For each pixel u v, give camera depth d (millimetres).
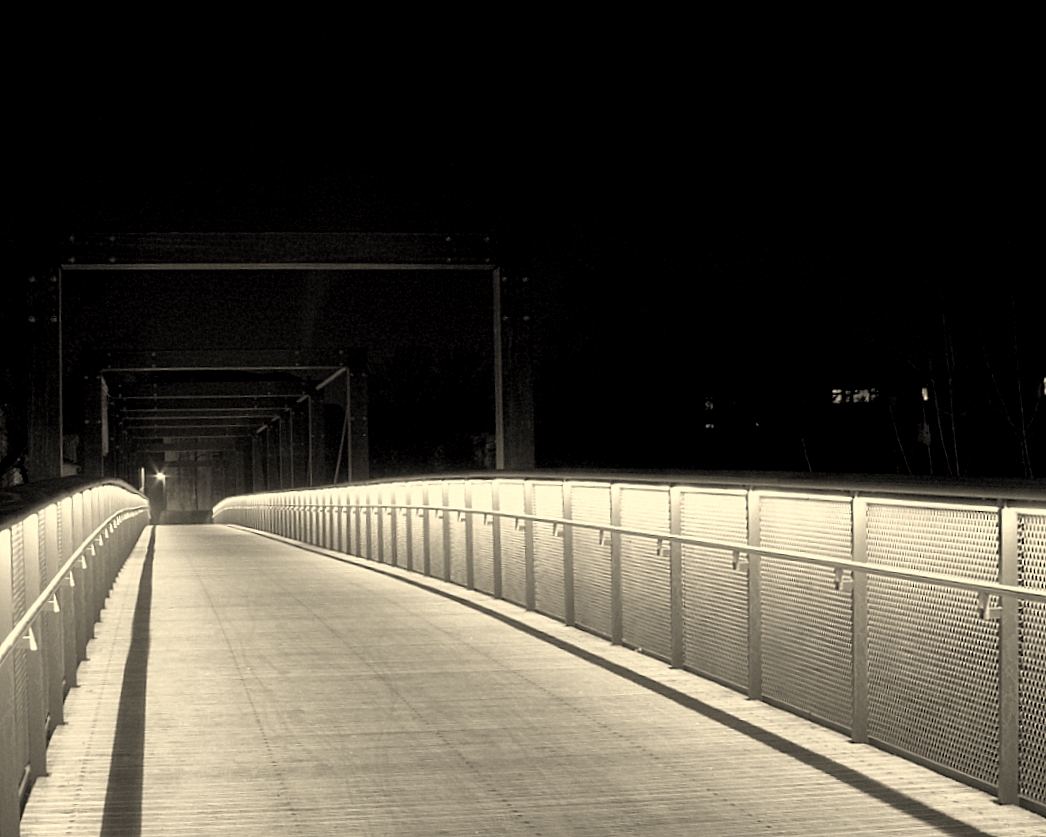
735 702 6781
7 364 33969
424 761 5535
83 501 8344
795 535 6242
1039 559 4402
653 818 4594
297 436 52562
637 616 8562
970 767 4887
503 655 8609
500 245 19547
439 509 14625
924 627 5184
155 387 45156
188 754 5703
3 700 4133
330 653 8797
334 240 19359
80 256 19172
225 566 19078
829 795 4871
